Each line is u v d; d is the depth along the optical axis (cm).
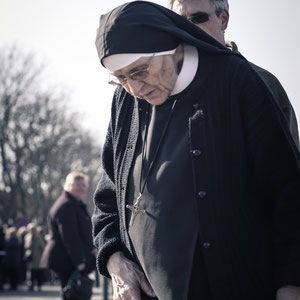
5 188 4356
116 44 214
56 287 2041
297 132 286
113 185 257
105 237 250
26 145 4366
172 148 227
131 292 234
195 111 224
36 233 1819
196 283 221
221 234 218
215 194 219
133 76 217
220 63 225
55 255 764
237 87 221
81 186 773
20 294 1727
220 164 220
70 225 754
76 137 4812
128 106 248
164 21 218
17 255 1869
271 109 220
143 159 235
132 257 241
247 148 221
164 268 224
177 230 223
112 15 219
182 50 225
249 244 220
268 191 223
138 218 232
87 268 758
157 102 225
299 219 218
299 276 214
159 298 226
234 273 219
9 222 2486
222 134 221
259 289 222
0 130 4278
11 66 4288
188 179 223
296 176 218
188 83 224
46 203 5047
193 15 303
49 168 4819
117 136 249
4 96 4281
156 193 228
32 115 4369
